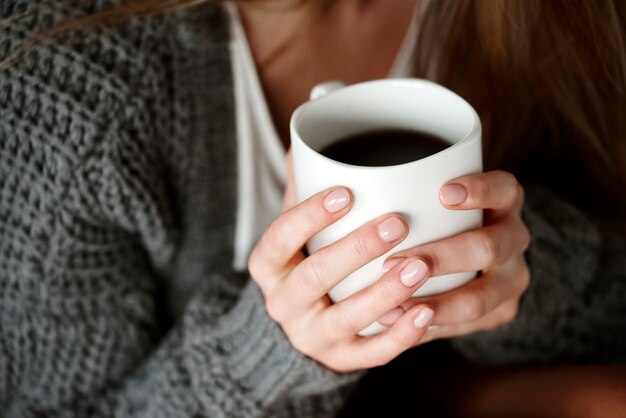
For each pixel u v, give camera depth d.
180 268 0.76
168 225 0.71
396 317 0.54
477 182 0.50
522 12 0.68
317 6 0.71
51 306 0.68
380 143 0.55
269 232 0.54
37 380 0.71
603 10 0.68
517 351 0.73
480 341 0.72
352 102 0.55
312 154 0.49
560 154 0.82
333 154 0.54
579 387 0.67
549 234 0.72
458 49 0.74
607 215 0.82
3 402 0.72
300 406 0.68
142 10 0.64
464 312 0.56
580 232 0.74
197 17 0.66
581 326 0.74
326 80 0.77
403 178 0.48
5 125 0.62
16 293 0.67
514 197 0.53
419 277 0.50
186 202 0.72
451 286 0.55
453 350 0.80
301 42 0.73
